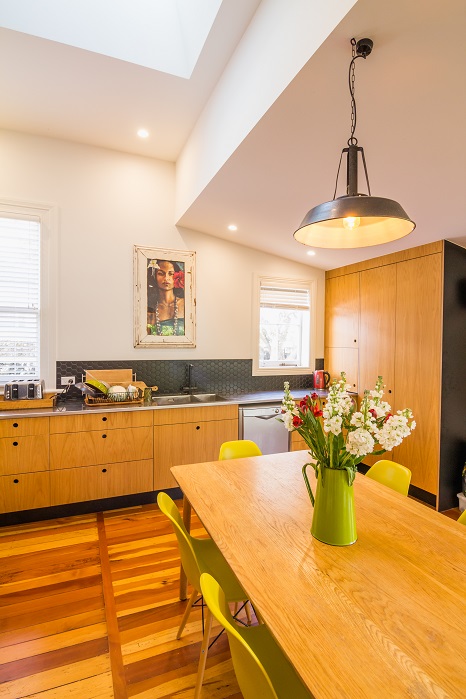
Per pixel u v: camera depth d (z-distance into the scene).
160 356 3.79
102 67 2.48
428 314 3.20
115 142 3.45
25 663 1.61
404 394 3.43
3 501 2.73
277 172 2.50
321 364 4.58
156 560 2.39
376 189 2.41
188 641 1.76
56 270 3.38
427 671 0.79
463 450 3.24
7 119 3.09
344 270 4.24
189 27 2.35
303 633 0.89
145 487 3.15
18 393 2.97
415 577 1.12
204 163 2.85
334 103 1.74
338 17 1.32
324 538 1.30
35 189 3.30
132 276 3.66
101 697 1.47
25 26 2.19
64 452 2.88
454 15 1.23
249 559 1.20
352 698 0.72
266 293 4.32
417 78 1.50
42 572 2.25
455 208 2.54
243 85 2.14
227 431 3.45
